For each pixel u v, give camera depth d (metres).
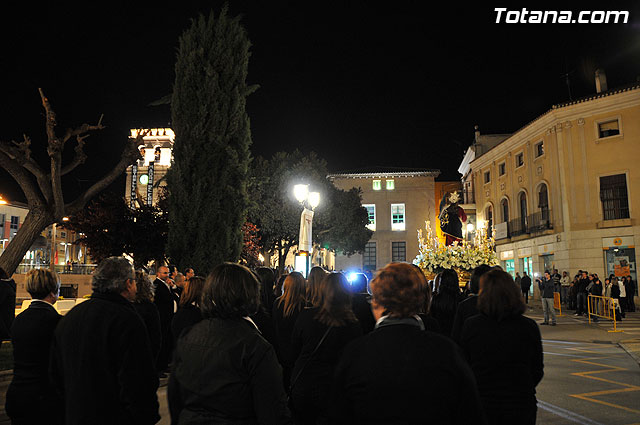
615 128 26.83
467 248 14.72
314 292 4.83
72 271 31.92
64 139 10.58
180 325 5.17
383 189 50.84
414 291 2.06
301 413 3.99
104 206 18.69
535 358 3.24
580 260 27.09
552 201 29.23
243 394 2.38
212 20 11.84
